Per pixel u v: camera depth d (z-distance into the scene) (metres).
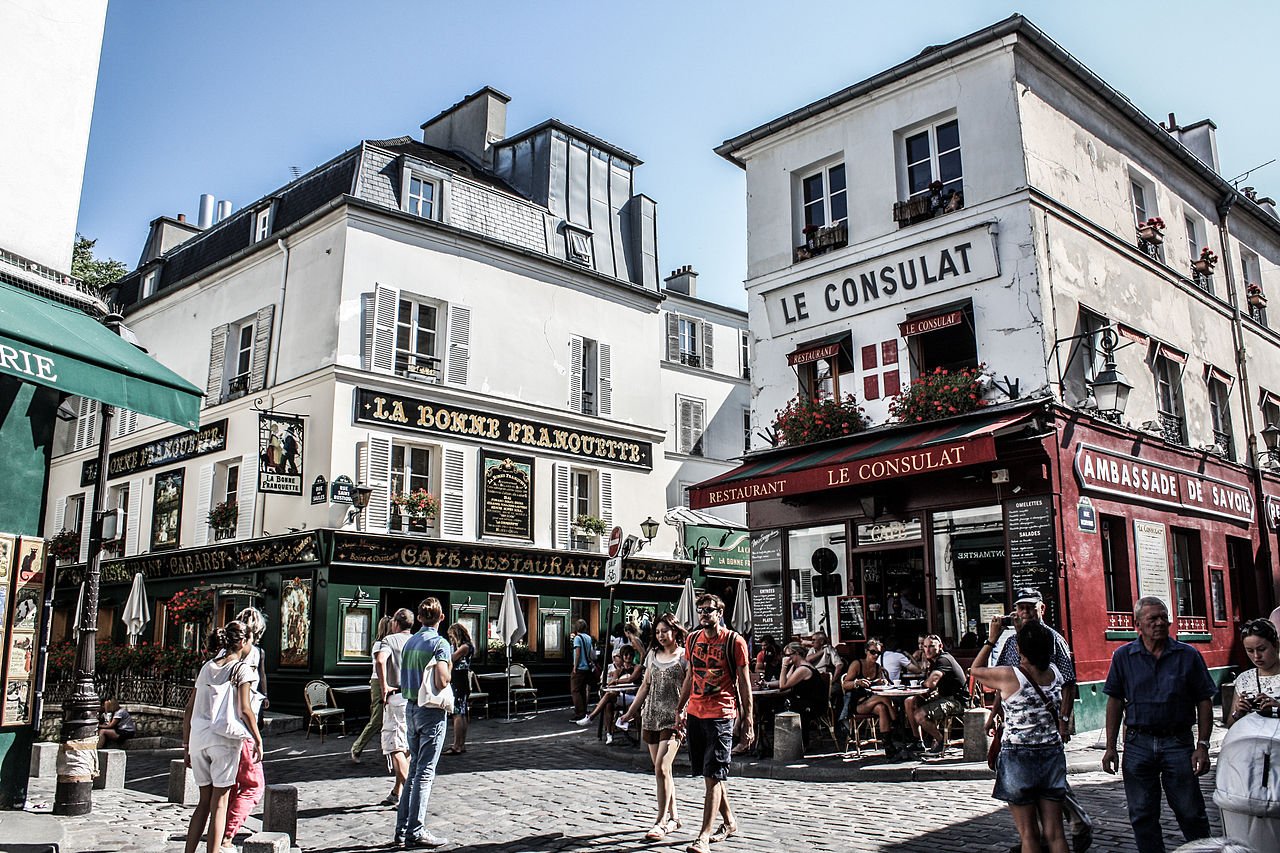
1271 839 4.26
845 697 10.95
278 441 17.78
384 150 20.36
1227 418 17.95
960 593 13.38
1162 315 16.52
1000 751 5.35
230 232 22.98
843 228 15.89
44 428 8.30
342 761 12.20
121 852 6.72
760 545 15.88
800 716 11.01
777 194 16.98
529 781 10.06
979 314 14.05
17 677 7.79
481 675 19.11
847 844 6.91
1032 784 5.13
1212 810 7.87
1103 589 13.13
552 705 20.25
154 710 18.09
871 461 13.04
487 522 20.11
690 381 26.95
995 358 13.78
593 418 22.69
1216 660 15.31
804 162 16.66
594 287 23.64
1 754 7.66
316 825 7.96
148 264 25.20
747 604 17.61
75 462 25.91
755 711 11.08
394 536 18.16
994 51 14.36
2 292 7.77
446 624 19.03
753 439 16.62
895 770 9.68
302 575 17.86
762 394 16.67
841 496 14.82
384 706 8.92
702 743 7.00
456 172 21.41
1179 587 15.13
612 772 10.72
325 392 18.55
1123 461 14.15
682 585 23.78
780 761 10.43
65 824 7.77
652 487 23.84
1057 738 5.20
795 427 15.46
